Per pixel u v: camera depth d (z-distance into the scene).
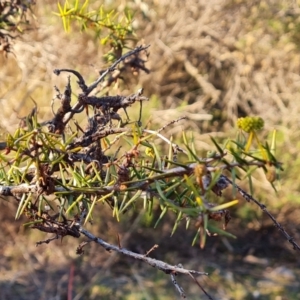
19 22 1.37
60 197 0.85
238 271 4.57
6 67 4.62
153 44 5.50
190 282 4.38
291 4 5.91
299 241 4.88
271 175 0.63
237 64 5.77
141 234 4.70
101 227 4.64
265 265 4.70
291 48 5.83
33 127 0.87
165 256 4.62
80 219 0.95
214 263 4.63
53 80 4.50
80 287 4.21
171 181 0.77
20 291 4.11
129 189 0.76
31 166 0.93
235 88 5.67
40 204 0.85
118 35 1.39
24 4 1.37
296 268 4.66
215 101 5.64
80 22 1.34
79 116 3.63
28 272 4.31
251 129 0.64
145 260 0.95
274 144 0.67
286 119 5.60
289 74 5.89
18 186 0.87
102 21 1.36
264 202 5.08
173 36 5.67
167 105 5.49
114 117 1.03
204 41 5.74
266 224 5.00
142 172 0.85
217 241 4.88
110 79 1.37
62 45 4.64
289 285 4.44
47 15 4.68
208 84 5.61
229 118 5.57
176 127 4.97
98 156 0.93
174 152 0.90
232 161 0.70
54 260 4.44
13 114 4.34
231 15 5.86
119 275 4.37
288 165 5.23
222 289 4.34
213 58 5.78
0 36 1.38
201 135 5.13
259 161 0.64
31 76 4.65
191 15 5.75
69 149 0.93
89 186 0.83
